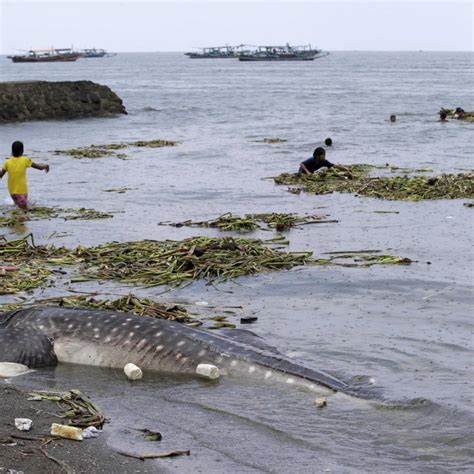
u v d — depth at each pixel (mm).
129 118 74250
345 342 13523
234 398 11086
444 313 15203
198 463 9086
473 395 11117
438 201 28141
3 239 21234
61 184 33562
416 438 9797
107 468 8883
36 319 13367
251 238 21844
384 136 53719
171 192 31094
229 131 59594
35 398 11078
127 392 11477
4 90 70812
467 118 66188
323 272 18156
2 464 8867
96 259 18922
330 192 30484
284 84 151000
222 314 15141
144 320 13031
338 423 10234
